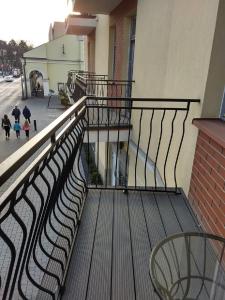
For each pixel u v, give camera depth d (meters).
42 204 1.25
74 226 2.02
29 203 1.10
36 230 1.28
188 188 2.59
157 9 3.66
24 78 24.67
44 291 1.40
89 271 1.68
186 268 1.21
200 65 2.38
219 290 1.17
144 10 4.30
